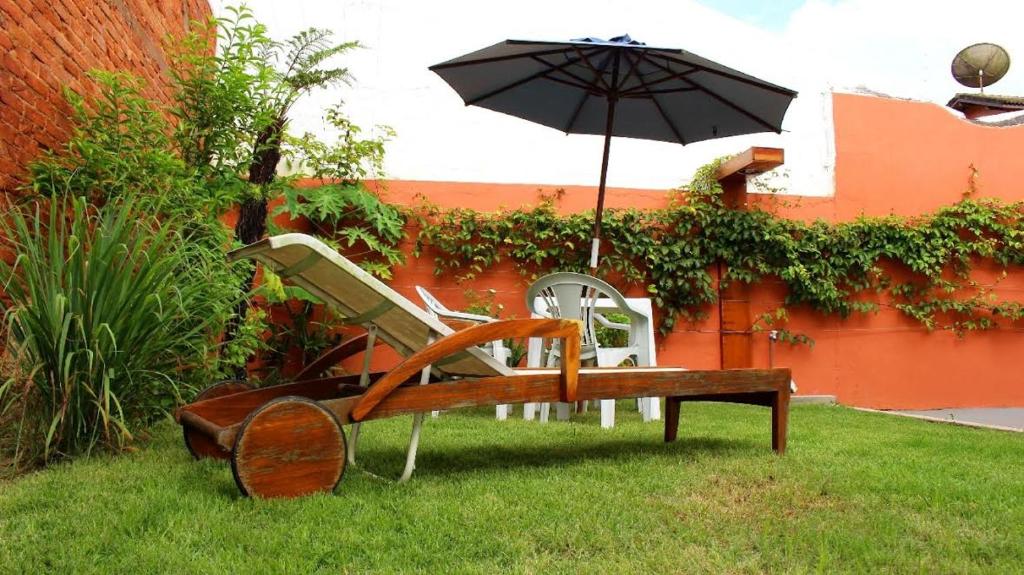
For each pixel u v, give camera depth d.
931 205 7.85
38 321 2.63
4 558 1.63
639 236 7.19
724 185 7.52
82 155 3.59
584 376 2.77
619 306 4.48
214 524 1.91
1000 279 7.84
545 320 2.64
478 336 2.50
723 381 3.13
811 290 7.32
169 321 2.97
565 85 5.73
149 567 1.61
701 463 2.99
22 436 2.67
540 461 3.04
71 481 2.31
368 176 7.00
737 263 7.32
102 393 2.76
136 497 2.12
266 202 5.34
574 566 1.72
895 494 2.53
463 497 2.33
